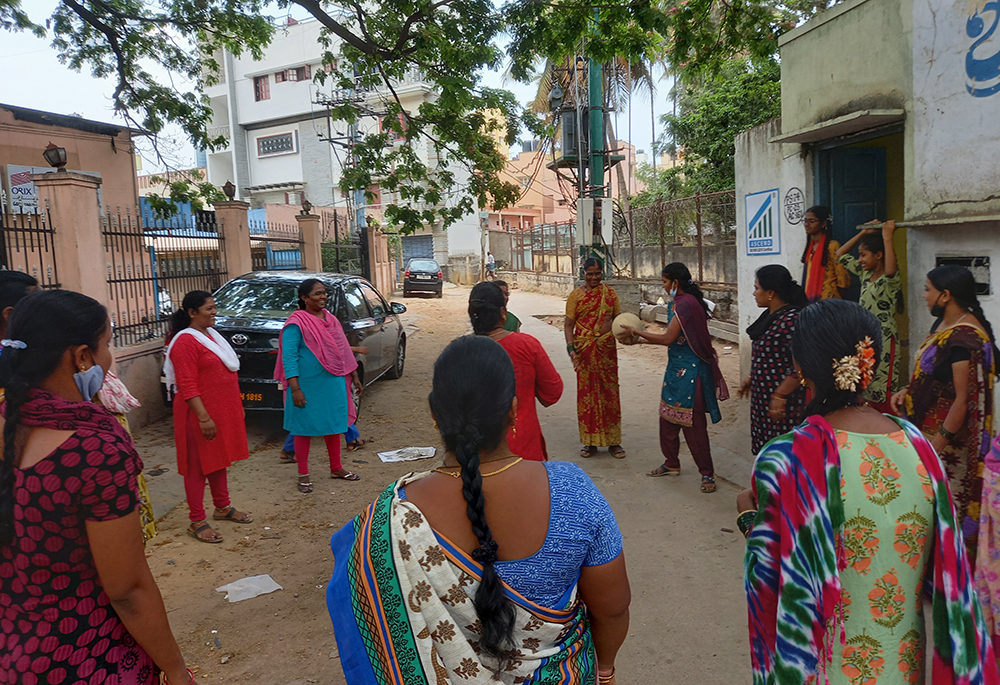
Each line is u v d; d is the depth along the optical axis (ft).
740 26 28.37
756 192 23.03
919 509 5.49
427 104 33.86
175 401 14.37
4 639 5.25
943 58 13.98
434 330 50.52
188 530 15.03
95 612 5.41
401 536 4.64
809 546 5.49
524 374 12.00
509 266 103.04
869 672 5.49
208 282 29.68
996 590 8.13
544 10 28.81
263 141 109.19
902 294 15.74
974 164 13.41
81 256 20.58
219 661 10.40
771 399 12.90
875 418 5.83
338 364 17.70
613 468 18.89
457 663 4.52
